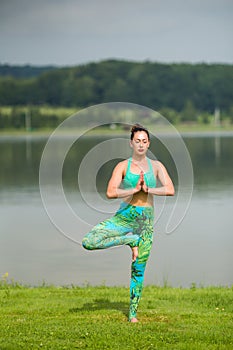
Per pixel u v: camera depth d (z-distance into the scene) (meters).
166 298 19.66
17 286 23.22
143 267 16.02
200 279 26.09
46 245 33.06
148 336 14.86
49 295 20.42
